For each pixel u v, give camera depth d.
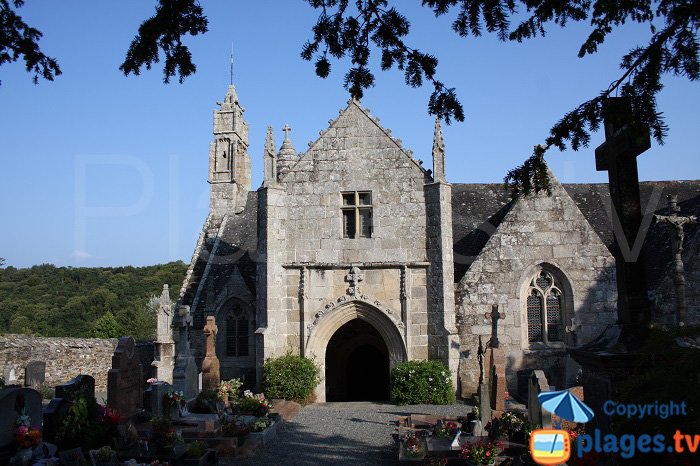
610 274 22.66
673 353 6.13
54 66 9.02
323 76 8.81
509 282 22.81
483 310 22.75
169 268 83.69
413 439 13.96
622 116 7.59
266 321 23.00
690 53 7.31
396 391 22.09
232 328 26.70
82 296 66.69
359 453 14.98
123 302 68.31
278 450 15.38
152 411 17.50
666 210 25.47
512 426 14.26
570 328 22.30
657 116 7.44
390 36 8.31
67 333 57.78
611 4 8.11
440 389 21.78
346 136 24.00
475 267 23.02
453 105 8.49
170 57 8.14
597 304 22.50
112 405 15.42
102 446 13.30
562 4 8.26
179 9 7.77
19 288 69.50
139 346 31.98
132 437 14.35
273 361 22.48
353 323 28.17
